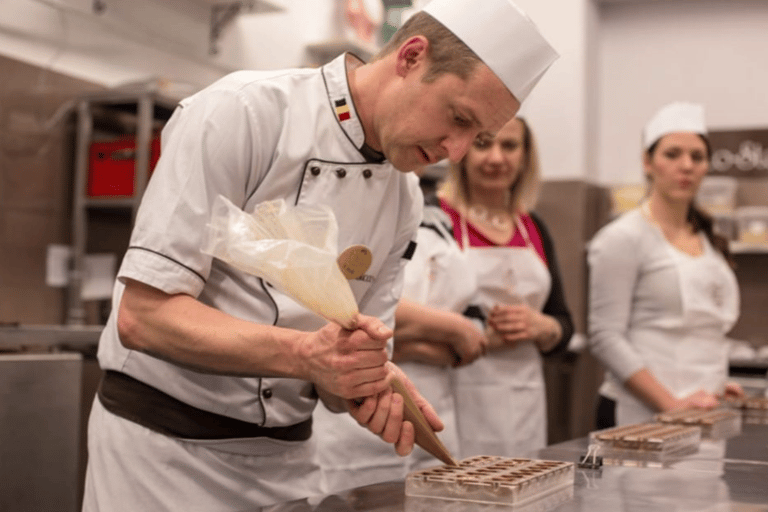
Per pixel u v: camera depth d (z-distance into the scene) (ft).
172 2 14.53
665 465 5.12
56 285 13.14
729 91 19.76
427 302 8.34
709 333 9.80
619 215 19.27
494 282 8.93
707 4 19.93
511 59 4.40
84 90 13.41
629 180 20.45
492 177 8.97
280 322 4.89
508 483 3.83
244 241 3.97
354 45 16.94
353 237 5.04
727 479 4.65
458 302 8.52
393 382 4.20
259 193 4.75
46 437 9.07
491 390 8.77
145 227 4.41
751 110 19.61
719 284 9.90
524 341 9.00
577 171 19.42
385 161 5.03
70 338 10.59
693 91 20.03
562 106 19.56
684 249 9.98
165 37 14.43
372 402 4.19
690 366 9.66
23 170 12.60
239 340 4.21
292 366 4.15
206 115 4.55
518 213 9.45
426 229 8.54
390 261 5.60
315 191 4.84
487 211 9.18
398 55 4.55
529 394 8.96
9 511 8.71
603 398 10.11
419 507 3.75
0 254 12.31
